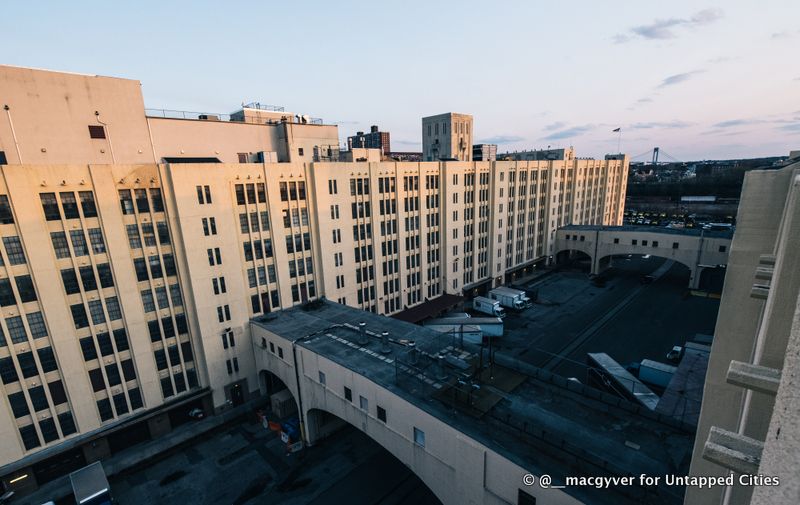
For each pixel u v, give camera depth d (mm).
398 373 32500
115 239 36750
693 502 13648
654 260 111500
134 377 39312
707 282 80688
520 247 91375
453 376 31656
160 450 39125
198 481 36344
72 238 34750
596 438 24500
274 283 48219
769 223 11352
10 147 35781
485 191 78188
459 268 74062
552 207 98625
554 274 97375
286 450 40125
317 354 36812
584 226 103875
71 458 36406
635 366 50125
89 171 34906
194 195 40344
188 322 42156
